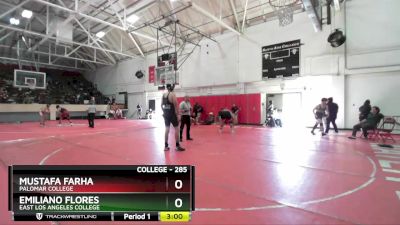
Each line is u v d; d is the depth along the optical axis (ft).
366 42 33.81
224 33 49.83
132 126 41.55
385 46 32.30
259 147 19.13
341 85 35.81
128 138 24.85
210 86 52.75
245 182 10.23
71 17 43.60
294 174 11.48
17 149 18.24
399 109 31.60
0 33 59.16
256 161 14.16
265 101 44.34
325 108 28.66
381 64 32.50
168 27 54.13
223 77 50.34
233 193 8.93
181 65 58.08
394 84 31.94
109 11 48.52
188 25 51.80
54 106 66.23
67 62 85.35
